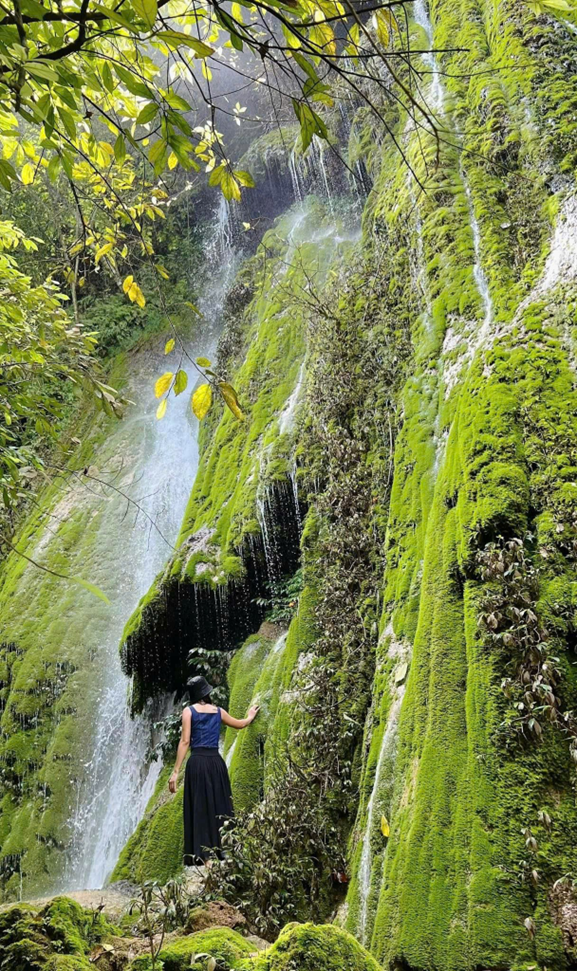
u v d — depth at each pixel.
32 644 10.79
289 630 6.29
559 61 5.53
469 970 2.63
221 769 4.65
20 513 13.78
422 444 4.99
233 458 8.98
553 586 3.25
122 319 16.16
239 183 2.43
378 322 6.58
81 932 2.24
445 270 5.53
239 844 4.24
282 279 10.44
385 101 8.04
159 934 2.70
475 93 6.20
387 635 4.68
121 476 12.77
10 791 9.40
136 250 15.02
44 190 10.42
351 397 6.55
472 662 3.36
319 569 6.20
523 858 2.74
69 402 14.77
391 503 5.19
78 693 9.87
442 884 2.95
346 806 4.54
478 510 3.65
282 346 9.52
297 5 1.77
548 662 3.03
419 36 7.73
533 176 5.16
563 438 3.67
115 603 10.78
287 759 5.04
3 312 4.28
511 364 4.16
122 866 6.54
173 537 11.11
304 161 11.55
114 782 8.64
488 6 6.80
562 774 2.88
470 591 3.58
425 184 6.21
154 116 2.06
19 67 1.60
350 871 4.06
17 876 8.47
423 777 3.36
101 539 11.85
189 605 7.89
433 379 5.19
